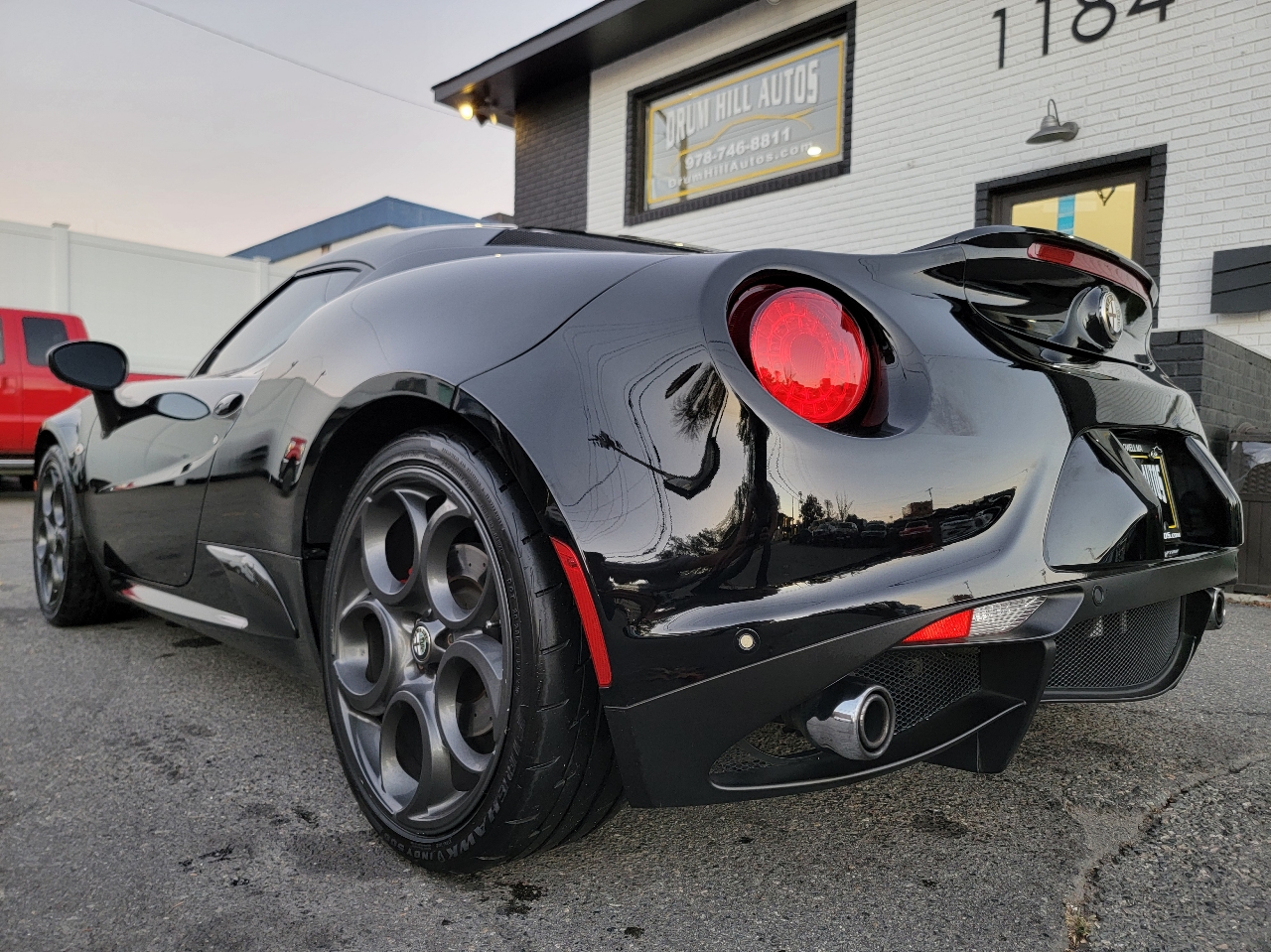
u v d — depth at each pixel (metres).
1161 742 1.85
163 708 2.04
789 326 1.10
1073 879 1.28
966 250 1.27
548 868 1.31
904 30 6.04
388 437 1.50
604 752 1.15
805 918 1.17
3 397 8.22
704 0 6.89
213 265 12.91
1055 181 5.42
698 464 1.07
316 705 2.07
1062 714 2.04
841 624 1.04
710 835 1.42
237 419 1.79
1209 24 4.76
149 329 12.35
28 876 1.28
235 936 1.13
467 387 1.22
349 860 1.33
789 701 1.05
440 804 1.25
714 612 1.05
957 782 1.63
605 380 1.14
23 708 2.04
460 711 1.27
